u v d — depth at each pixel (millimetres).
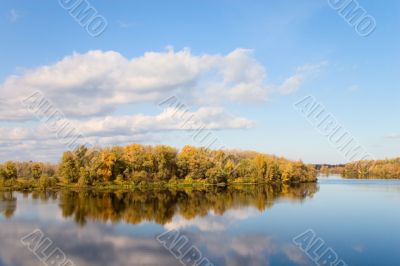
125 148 116438
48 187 97312
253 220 51781
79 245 39375
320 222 50000
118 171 106750
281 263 33812
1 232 44656
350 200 72875
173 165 115562
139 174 104250
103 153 104500
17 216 54688
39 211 59219
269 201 72188
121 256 35844
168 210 61031
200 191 94500
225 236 43094
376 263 33531
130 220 52125
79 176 101375
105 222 50562
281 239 41656
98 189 97875
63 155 101750
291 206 64812
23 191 92188
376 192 89812
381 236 42375
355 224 48719
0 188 94250
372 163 173875
